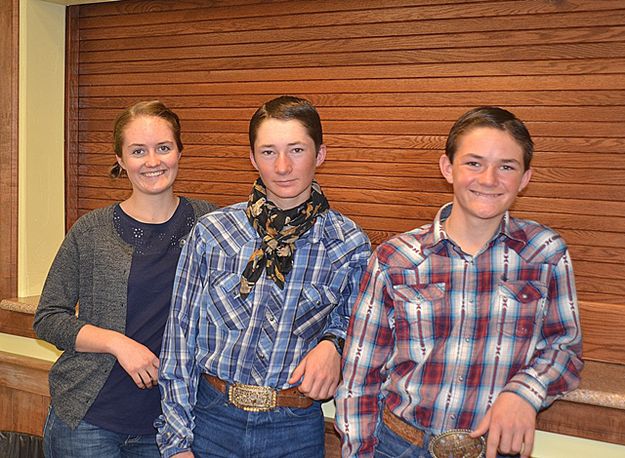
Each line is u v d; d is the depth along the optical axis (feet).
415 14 7.04
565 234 6.63
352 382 5.16
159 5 8.32
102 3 8.70
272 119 5.24
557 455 5.99
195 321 5.60
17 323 8.57
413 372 4.97
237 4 7.88
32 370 8.48
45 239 8.95
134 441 6.09
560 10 6.45
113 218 6.18
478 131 4.70
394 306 5.04
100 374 6.00
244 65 7.92
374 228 7.44
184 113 8.34
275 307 5.41
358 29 7.32
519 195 6.77
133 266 6.02
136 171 6.01
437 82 7.02
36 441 8.12
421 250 5.05
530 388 4.66
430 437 4.93
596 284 6.56
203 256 5.60
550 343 4.91
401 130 7.23
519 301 4.85
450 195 7.06
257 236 5.54
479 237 4.95
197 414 5.58
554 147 6.60
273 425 5.36
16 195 8.73
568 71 6.48
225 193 8.20
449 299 4.93
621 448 5.75
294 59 7.65
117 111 8.77
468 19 6.84
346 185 7.54
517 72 6.68
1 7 8.58
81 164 9.08
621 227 6.43
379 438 5.19
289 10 7.61
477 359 4.86
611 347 6.46
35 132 8.77
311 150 5.31
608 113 6.38
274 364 5.37
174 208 6.33
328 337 5.56
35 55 8.69
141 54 8.54
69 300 6.16
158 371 5.66
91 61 8.89
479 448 4.83
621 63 6.29
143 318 6.02
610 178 6.43
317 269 5.48
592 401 5.67
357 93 7.39
